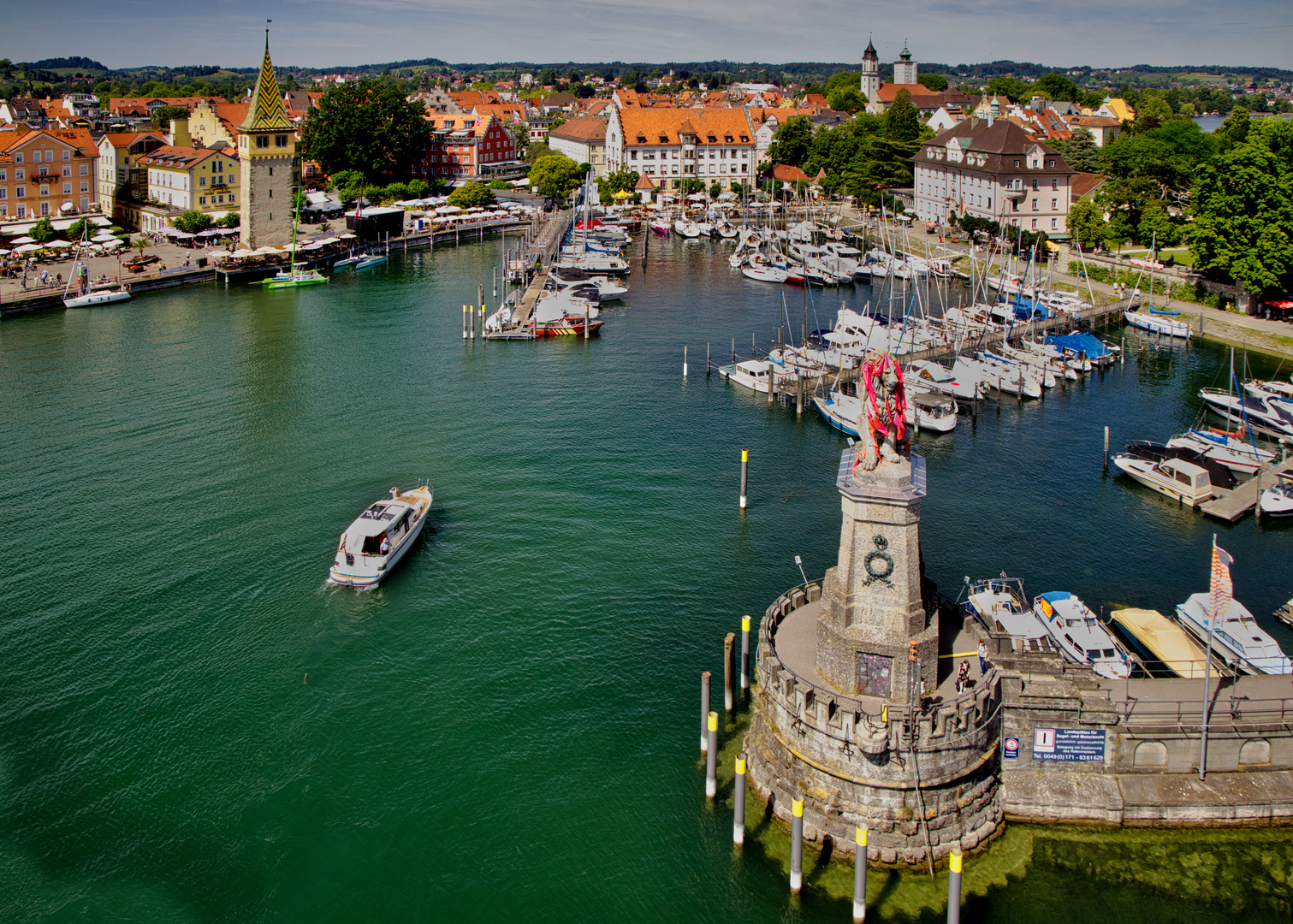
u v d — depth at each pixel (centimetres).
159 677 6662
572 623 7212
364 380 12731
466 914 4897
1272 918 4759
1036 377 12512
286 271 19650
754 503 9181
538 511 8969
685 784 5634
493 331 14962
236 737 6100
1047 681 5288
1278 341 13912
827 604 5228
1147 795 5228
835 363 12962
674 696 6384
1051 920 4744
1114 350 13775
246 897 4997
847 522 4988
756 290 18738
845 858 5000
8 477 9531
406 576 7844
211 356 13738
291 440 10581
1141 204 19362
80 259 19012
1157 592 7650
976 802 5100
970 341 14025
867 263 19812
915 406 11269
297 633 7131
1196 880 4941
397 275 19925
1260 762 5328
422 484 9462
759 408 11900
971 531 8681
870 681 5066
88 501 9056
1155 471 9531
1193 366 13500
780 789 5250
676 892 4953
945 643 5634
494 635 7088
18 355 13600
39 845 5303
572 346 14712
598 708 6291
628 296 18275
